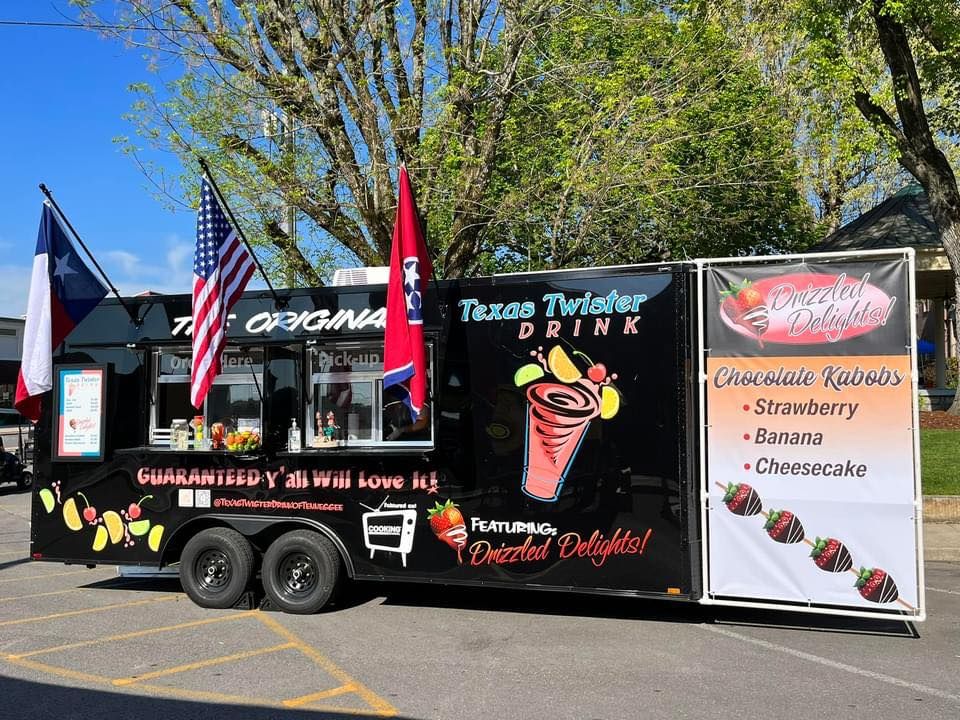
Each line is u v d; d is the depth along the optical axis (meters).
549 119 13.76
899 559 5.86
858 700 4.93
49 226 7.85
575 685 5.24
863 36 14.22
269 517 7.34
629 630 6.56
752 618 6.90
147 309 7.89
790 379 6.12
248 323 7.57
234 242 7.57
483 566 6.75
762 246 20.52
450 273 13.06
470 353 6.88
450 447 6.88
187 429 7.72
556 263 14.02
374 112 12.40
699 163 16.02
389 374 6.69
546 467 6.61
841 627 6.62
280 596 7.21
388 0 12.11
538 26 12.45
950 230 14.77
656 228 15.88
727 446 6.23
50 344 7.77
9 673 5.64
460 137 12.41
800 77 14.31
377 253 13.19
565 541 6.53
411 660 5.82
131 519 7.75
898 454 5.89
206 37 12.37
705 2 14.45
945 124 15.31
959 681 5.28
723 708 4.80
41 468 8.05
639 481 6.36
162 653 6.07
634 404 6.41
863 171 23.47
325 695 5.12
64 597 8.07
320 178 12.48
